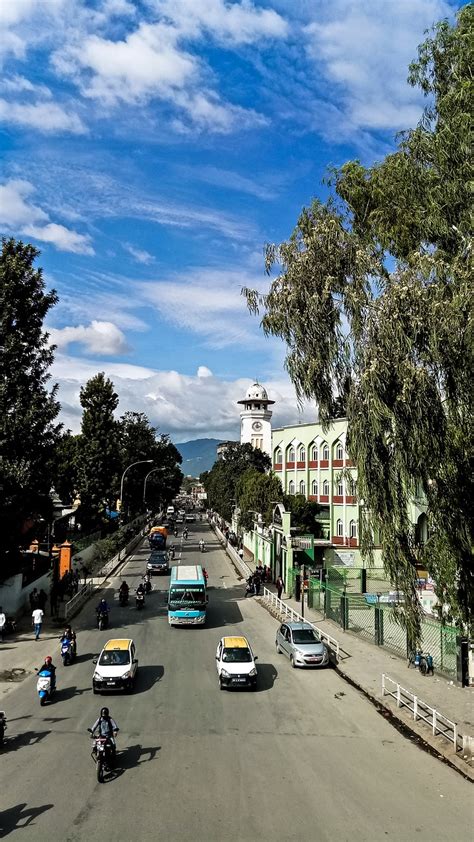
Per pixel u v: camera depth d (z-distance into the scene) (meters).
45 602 34.34
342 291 15.46
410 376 13.49
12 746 15.37
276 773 13.90
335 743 15.97
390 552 14.65
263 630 30.62
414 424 13.70
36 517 34.19
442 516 15.88
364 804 12.41
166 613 34.38
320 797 12.69
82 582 42.66
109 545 55.38
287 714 18.27
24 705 18.72
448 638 22.05
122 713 18.03
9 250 33.22
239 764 14.38
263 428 115.00
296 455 61.25
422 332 13.71
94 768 14.00
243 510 59.81
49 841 10.73
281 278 16.16
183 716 17.84
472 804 12.53
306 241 15.85
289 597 39.84
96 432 62.84
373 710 18.83
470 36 15.96
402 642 25.34
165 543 68.00
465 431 14.85
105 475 62.59
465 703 18.95
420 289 13.86
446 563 17.38
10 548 30.34
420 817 11.88
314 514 55.03
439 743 15.70
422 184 16.33
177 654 25.44
